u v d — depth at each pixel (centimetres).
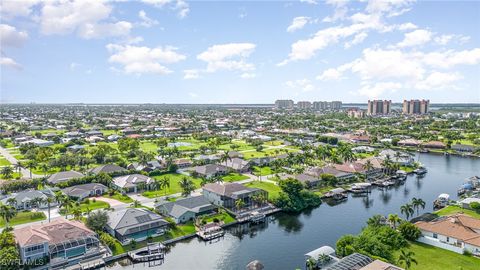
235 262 9738
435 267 8875
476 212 13450
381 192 17038
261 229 12194
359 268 8269
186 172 19450
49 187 15588
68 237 9600
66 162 19988
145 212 11594
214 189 14275
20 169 18338
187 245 10819
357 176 19038
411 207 12700
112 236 10812
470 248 9719
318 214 13712
